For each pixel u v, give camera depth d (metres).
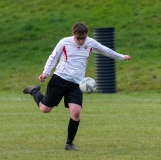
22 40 100.00
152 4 111.50
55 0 117.00
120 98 59.19
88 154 26.97
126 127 37.19
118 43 94.69
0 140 32.09
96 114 44.44
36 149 28.88
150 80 74.19
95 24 104.06
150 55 87.50
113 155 26.64
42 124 39.00
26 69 83.25
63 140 32.00
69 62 28.05
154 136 33.28
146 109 47.50
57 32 102.50
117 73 78.38
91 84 27.75
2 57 91.50
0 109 47.94
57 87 28.23
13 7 116.56
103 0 114.69
